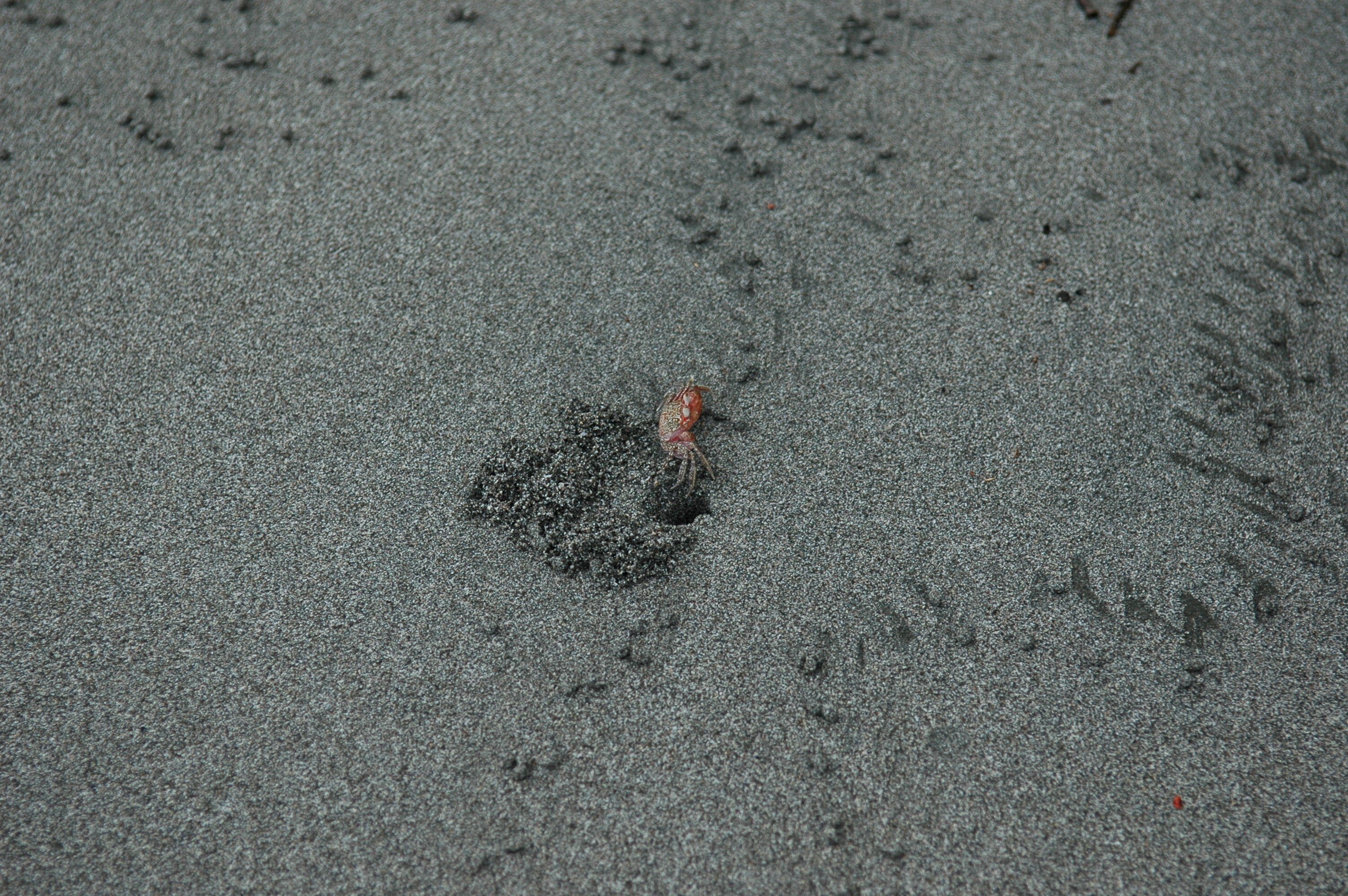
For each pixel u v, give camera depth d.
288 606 1.82
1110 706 1.80
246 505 1.85
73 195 1.96
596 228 1.94
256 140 1.98
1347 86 2.01
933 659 1.81
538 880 1.76
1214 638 1.82
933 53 2.03
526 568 1.83
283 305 1.92
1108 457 1.87
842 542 1.84
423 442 1.87
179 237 1.94
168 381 1.89
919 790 1.78
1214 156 1.98
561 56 2.02
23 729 1.79
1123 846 1.77
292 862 1.76
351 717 1.80
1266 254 1.94
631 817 1.77
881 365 1.90
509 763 1.78
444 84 2.01
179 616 1.82
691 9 2.05
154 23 2.04
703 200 1.96
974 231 1.95
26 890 1.76
